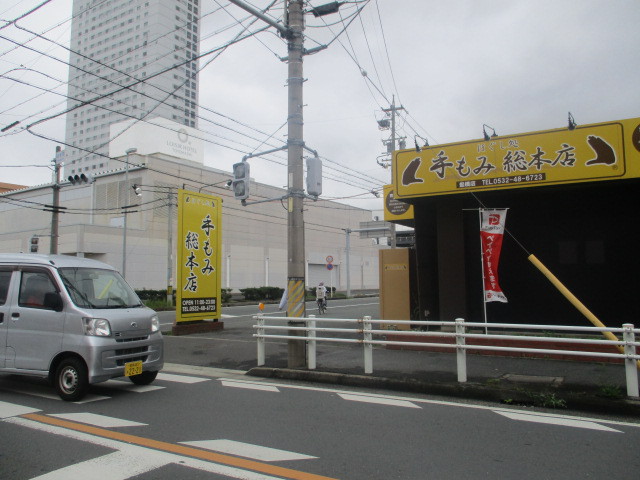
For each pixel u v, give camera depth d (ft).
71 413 20.63
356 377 26.78
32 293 24.95
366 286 220.02
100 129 303.68
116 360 23.63
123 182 136.46
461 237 38.70
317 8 32.48
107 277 27.07
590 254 37.96
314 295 160.15
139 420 19.53
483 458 15.14
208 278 54.70
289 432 17.89
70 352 23.11
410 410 21.17
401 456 15.34
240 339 46.24
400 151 37.93
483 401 23.08
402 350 36.14
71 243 116.06
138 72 240.53
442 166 36.22
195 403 22.49
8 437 17.22
